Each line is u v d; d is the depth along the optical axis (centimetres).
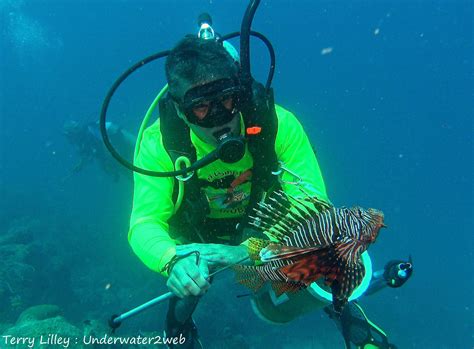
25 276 916
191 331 305
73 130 990
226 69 209
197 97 206
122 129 941
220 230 279
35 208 1792
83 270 1205
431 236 3441
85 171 2428
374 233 129
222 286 998
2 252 988
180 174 233
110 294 1041
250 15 222
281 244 133
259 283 140
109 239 1375
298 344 1044
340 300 125
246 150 248
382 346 304
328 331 1109
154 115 3388
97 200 1917
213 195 259
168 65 215
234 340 842
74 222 1614
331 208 132
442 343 1395
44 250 1165
